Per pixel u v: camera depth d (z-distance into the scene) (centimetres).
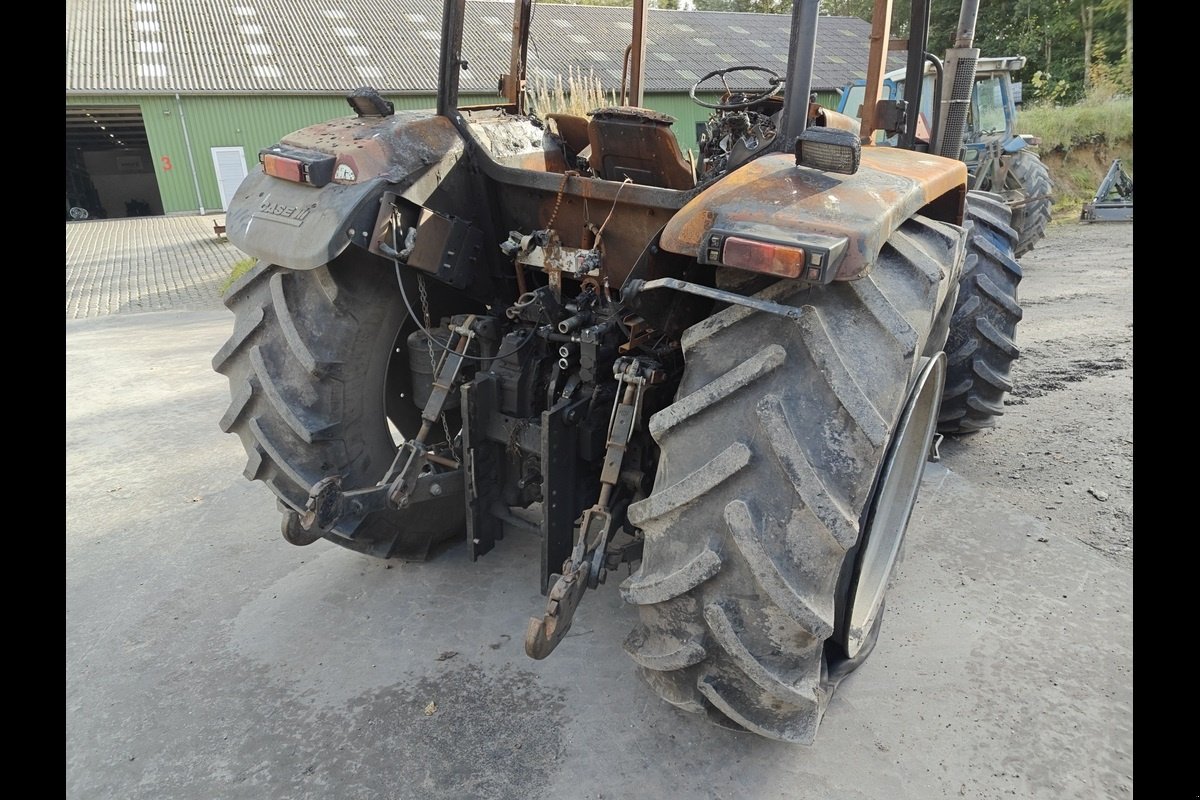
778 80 297
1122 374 518
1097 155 1683
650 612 184
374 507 236
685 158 290
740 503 166
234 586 302
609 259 231
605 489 209
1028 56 2238
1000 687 240
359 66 2277
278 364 251
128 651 264
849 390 163
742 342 175
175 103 2111
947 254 207
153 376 589
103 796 207
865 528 204
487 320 250
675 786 206
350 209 218
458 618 277
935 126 405
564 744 220
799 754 215
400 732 226
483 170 246
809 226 162
